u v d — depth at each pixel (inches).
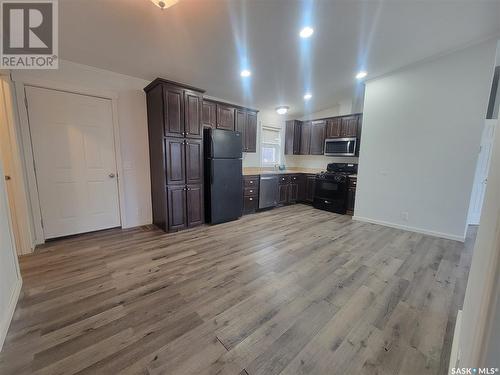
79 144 117.3
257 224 149.1
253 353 52.4
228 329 59.3
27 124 102.2
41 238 110.4
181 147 130.4
